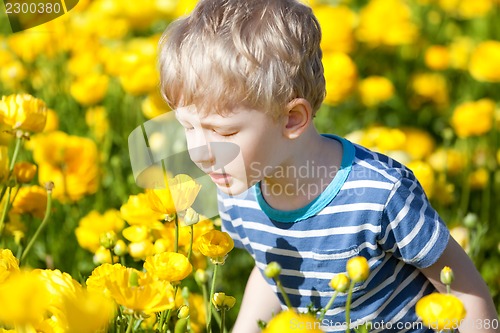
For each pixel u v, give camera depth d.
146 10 6.57
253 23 2.86
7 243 4.16
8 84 5.81
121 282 2.53
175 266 2.69
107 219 4.16
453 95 6.92
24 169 3.57
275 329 2.23
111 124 5.71
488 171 5.43
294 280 3.19
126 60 4.89
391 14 6.62
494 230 5.13
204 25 2.87
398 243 2.98
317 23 3.05
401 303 3.16
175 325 2.97
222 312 3.02
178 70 2.84
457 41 7.11
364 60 6.99
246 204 3.18
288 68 2.86
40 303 2.12
